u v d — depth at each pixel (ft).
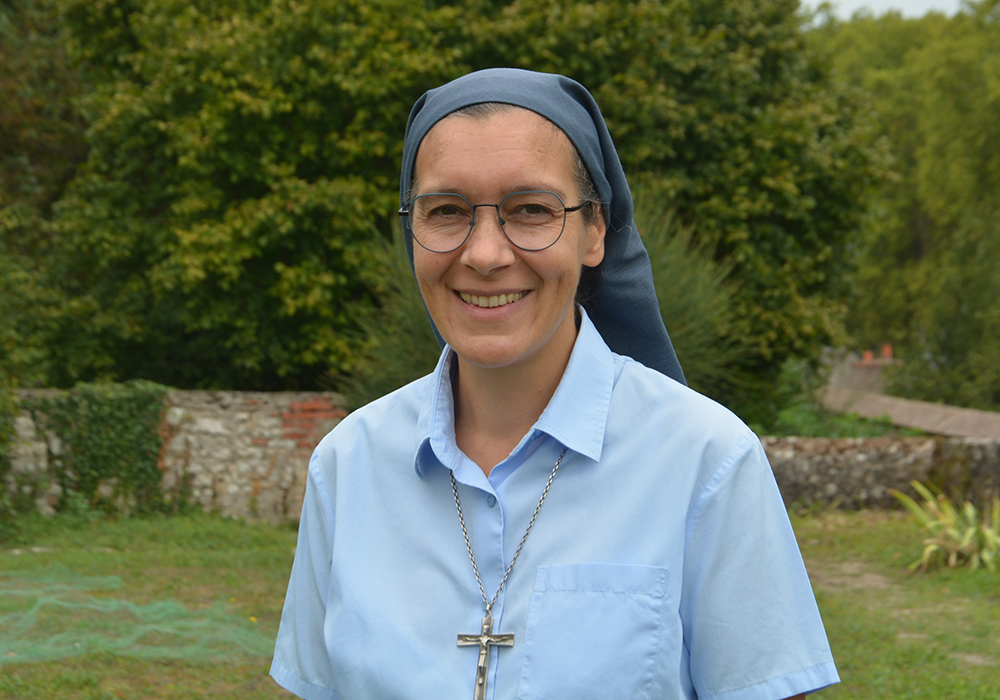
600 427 4.14
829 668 3.93
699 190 34.78
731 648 3.92
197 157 32.27
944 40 123.03
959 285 72.90
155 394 30.32
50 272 35.99
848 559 26.68
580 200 4.20
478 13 33.76
